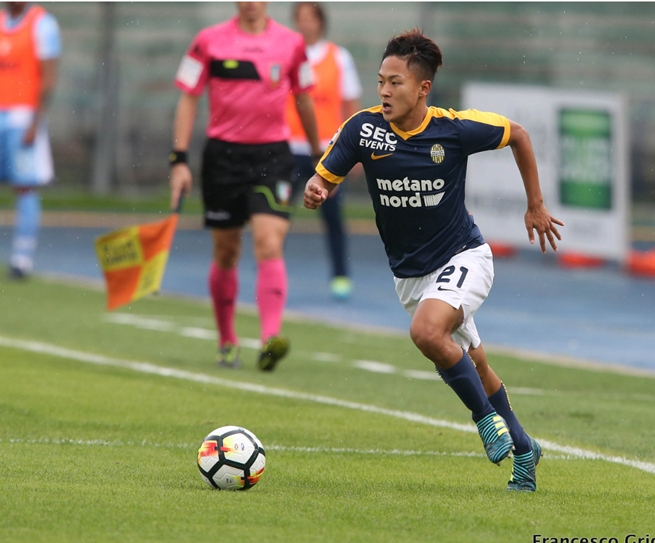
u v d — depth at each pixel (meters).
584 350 36.72
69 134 90.12
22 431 21.11
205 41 29.91
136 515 14.61
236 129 29.75
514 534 14.27
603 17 91.12
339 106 45.16
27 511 14.64
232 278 30.58
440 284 17.42
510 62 91.19
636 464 19.91
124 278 28.00
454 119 17.88
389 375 30.47
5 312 40.22
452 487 17.45
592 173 58.00
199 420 22.94
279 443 20.92
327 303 46.50
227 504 15.47
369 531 14.17
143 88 90.75
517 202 58.38
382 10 91.00
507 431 16.78
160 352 32.84
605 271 61.69
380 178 18.00
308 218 89.81
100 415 23.02
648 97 91.25
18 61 47.75
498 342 38.16
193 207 89.25
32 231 50.22
